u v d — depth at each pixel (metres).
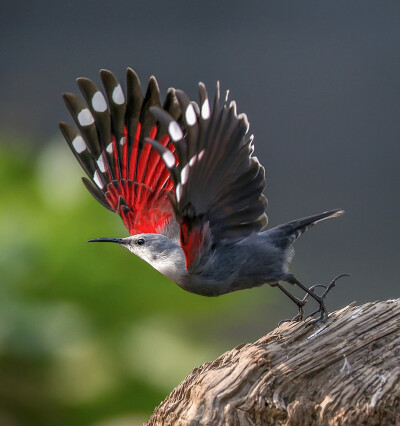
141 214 8.57
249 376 6.51
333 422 6.18
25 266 10.40
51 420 10.40
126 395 10.44
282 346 6.70
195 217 7.19
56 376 10.37
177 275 8.00
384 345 6.56
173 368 10.56
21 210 10.78
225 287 8.00
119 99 8.17
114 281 10.62
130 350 10.56
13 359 10.20
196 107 6.85
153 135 8.23
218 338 11.27
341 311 7.05
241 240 8.02
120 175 8.47
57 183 11.06
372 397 6.23
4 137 11.59
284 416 6.31
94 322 10.58
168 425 6.73
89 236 10.67
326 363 6.48
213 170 6.98
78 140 8.45
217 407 6.42
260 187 7.40
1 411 10.30
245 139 7.33
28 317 10.24
